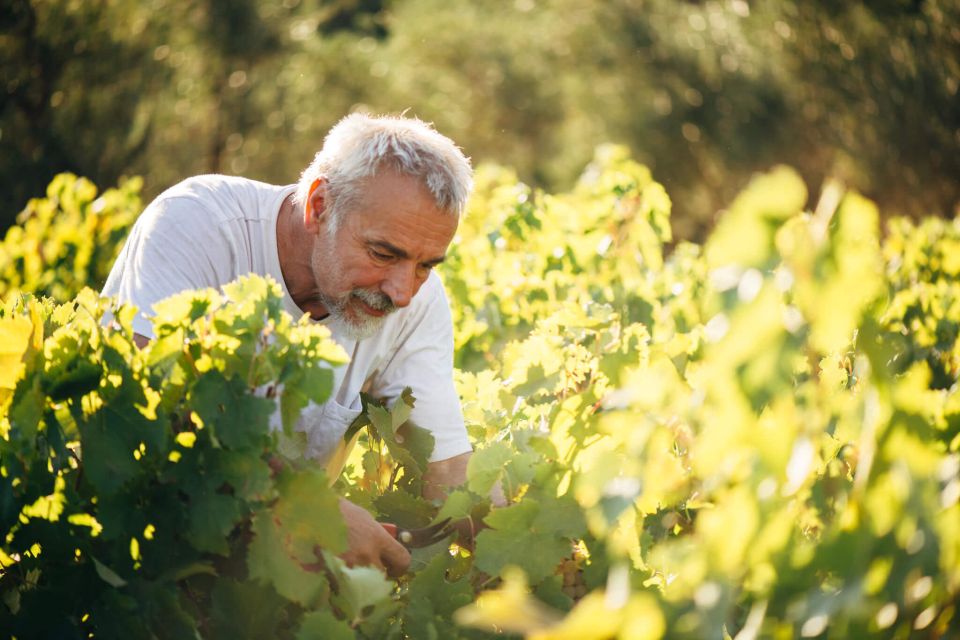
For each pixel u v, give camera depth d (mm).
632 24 18797
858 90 16906
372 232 2293
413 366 2602
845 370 2373
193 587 1966
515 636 2020
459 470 2590
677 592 1269
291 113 15336
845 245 1131
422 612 2027
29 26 13961
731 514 1234
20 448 1916
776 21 17578
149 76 14430
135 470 1812
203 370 1851
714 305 1145
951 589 1271
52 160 13812
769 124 17594
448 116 17672
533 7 19672
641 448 1336
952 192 16891
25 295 2350
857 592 1219
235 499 1802
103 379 1845
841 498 1719
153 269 2361
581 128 18969
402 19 19344
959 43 16484
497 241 5684
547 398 2803
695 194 18359
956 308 3947
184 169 14867
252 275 1877
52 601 1901
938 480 1344
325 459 2531
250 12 14984
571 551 2049
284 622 1953
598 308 3082
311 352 1836
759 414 1417
